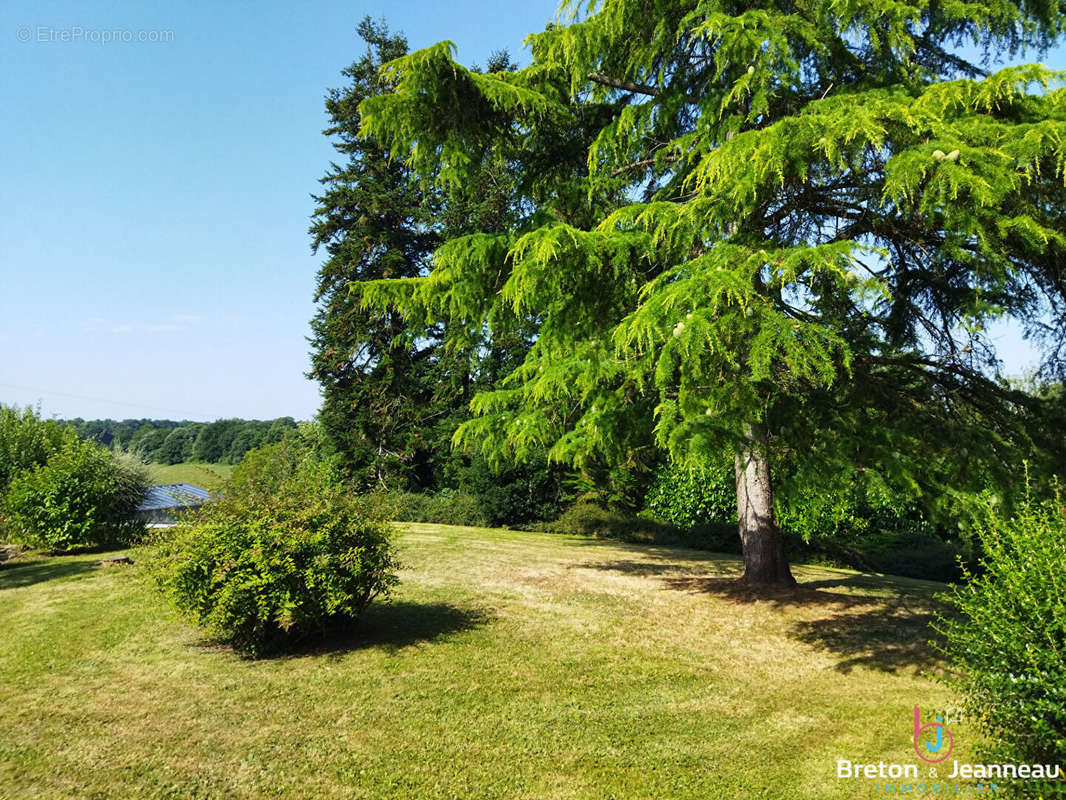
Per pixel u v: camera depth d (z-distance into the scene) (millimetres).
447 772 4445
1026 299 6691
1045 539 3652
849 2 6270
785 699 5793
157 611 8812
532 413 8555
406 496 22500
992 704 3627
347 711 5465
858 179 5910
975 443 6488
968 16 6598
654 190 9805
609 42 7746
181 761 4590
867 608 8672
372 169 28875
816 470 6133
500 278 7066
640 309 4895
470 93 7113
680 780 4352
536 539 16969
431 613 8664
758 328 4781
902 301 7734
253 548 6668
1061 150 4598
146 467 17000
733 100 7102
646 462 17781
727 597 9289
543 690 5965
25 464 16359
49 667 6645
